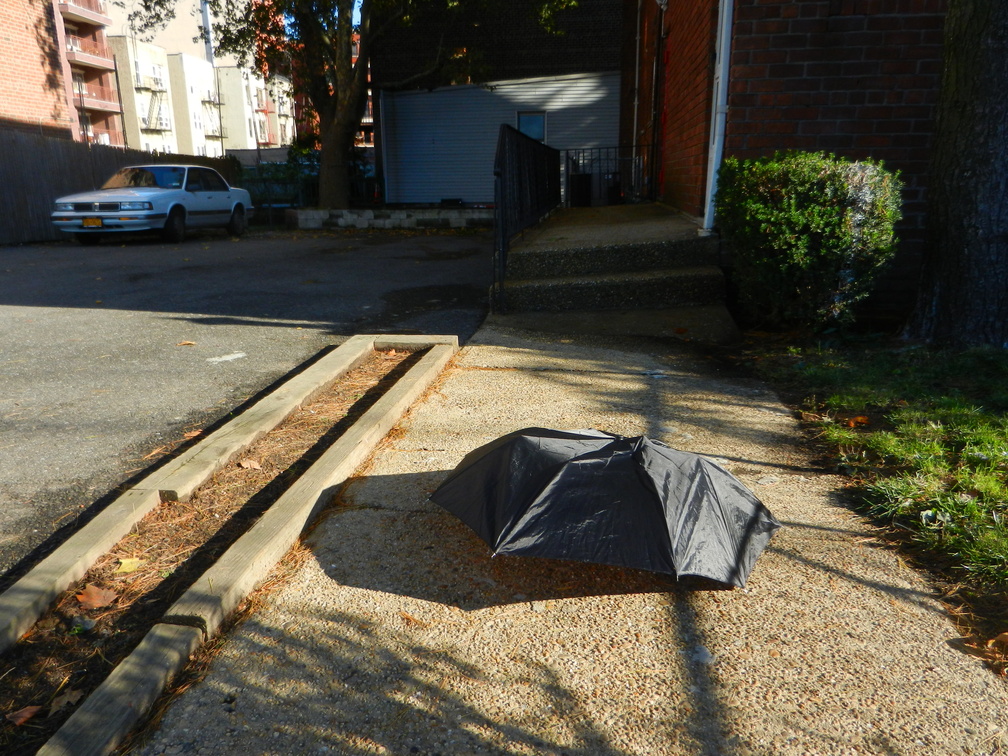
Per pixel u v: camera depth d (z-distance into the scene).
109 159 18.89
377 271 10.45
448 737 1.89
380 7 17.81
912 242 6.65
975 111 5.04
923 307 5.60
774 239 5.60
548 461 2.52
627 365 5.38
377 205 21.70
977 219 5.16
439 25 21.33
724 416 4.30
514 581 2.59
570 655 2.21
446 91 21.75
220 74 60.06
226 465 3.55
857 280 5.68
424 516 3.04
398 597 2.49
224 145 60.62
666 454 2.56
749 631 2.32
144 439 4.03
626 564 2.25
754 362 5.48
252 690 2.05
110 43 47.06
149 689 1.99
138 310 7.53
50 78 21.22
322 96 19.00
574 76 21.52
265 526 2.77
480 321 7.04
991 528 2.80
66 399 4.70
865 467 3.50
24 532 3.01
